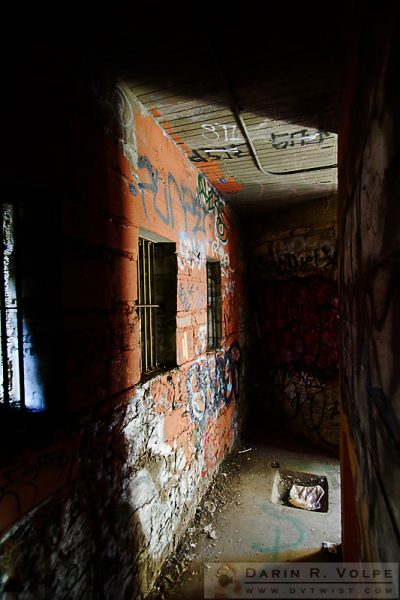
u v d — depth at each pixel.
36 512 1.20
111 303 1.66
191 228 2.76
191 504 2.64
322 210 4.02
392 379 0.80
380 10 0.88
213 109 2.04
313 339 4.14
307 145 2.54
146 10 1.28
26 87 1.19
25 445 1.16
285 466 3.55
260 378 4.86
